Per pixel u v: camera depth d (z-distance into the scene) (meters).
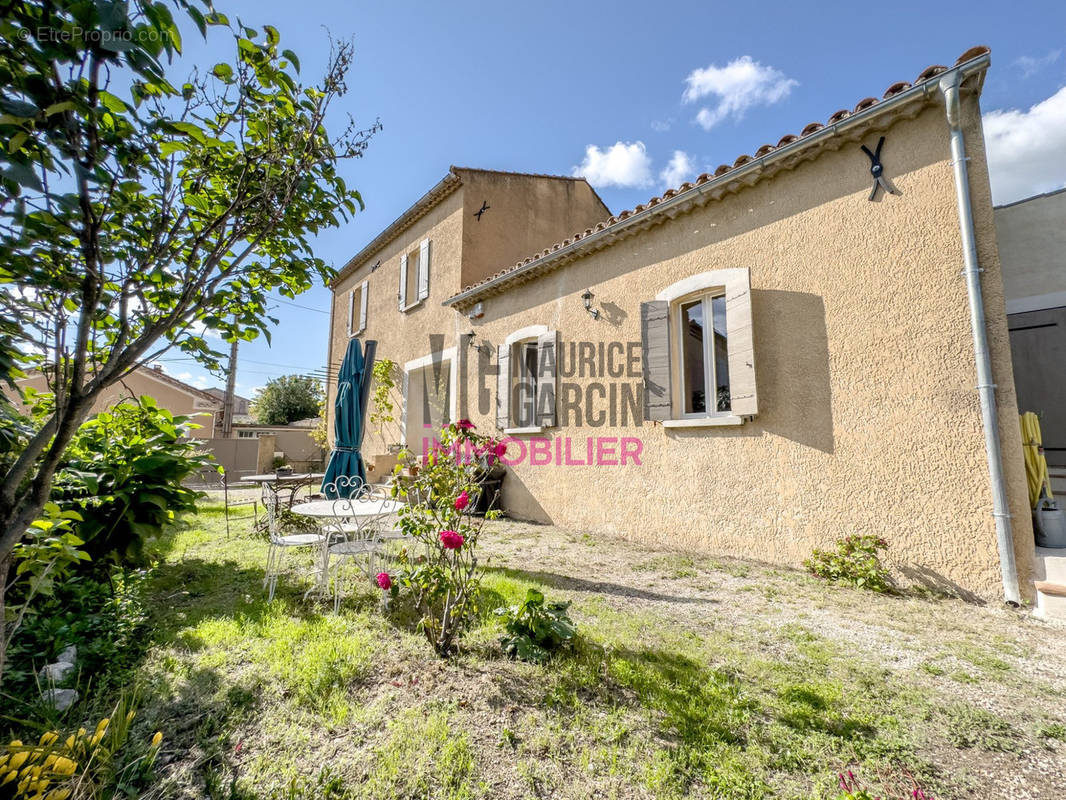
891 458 4.29
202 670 2.70
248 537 6.27
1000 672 2.72
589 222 12.27
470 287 9.40
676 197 5.86
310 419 29.09
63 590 3.39
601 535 6.67
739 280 5.34
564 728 2.23
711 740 2.12
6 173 1.10
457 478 3.17
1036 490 4.17
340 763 2.00
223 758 2.02
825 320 4.76
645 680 2.60
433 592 2.95
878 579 4.12
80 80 1.28
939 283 4.11
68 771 1.56
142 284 1.72
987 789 1.85
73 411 1.44
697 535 5.67
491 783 1.89
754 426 5.23
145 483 4.43
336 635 3.18
